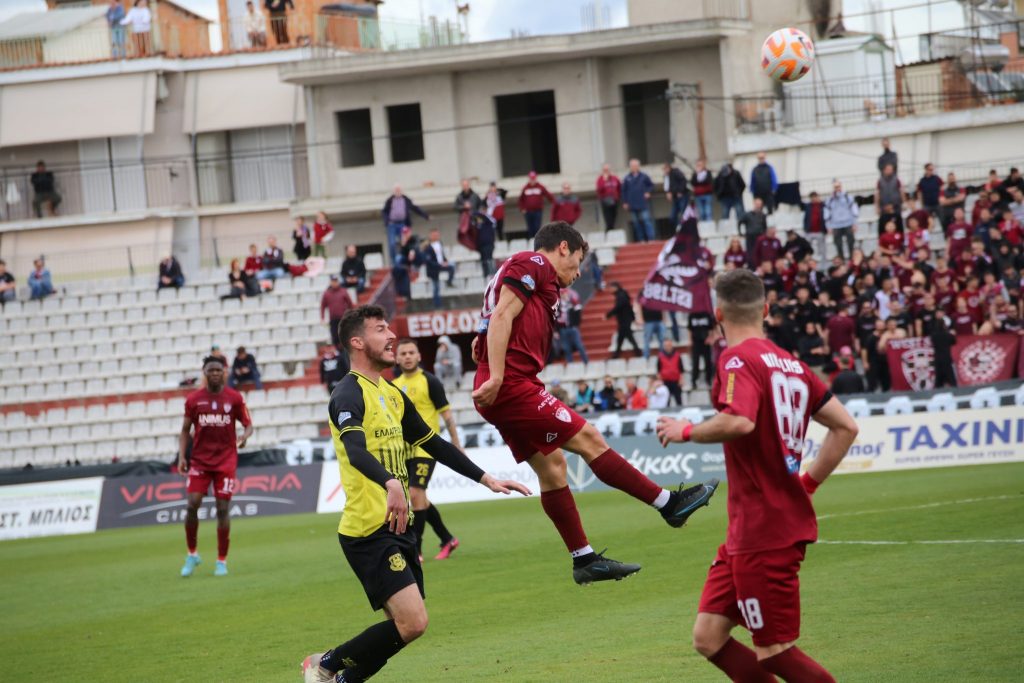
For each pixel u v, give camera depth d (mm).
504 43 64125
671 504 12016
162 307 59500
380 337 12836
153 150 74312
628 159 66062
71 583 25953
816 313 41031
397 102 67125
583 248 12586
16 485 41656
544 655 14570
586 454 12133
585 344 51875
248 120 72938
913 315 39938
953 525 21812
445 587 20656
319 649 16375
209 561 28016
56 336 60062
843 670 12469
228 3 77938
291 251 72688
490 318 12109
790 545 9789
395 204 54156
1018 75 58750
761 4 65312
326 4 79750
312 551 28094
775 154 59844
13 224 73062
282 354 55906
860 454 34406
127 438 54938
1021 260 42031
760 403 9797
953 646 13070
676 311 45531
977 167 55688
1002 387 33469
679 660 13648
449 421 23703
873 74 60344
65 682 15508
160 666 16047
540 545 25328
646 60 64750
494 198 54031
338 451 12594
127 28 73500
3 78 73562
